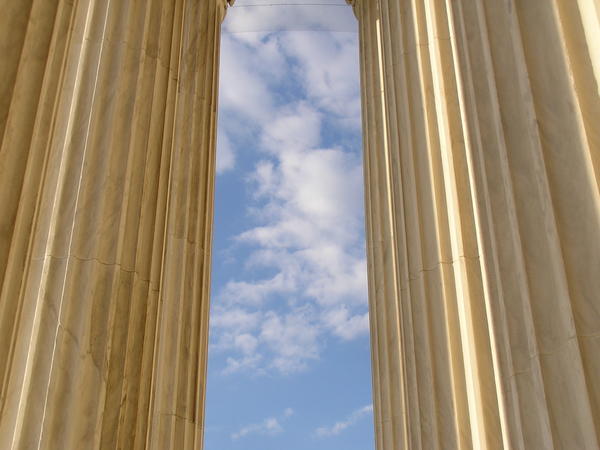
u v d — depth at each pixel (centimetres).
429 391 1206
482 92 988
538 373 714
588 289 690
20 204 903
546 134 768
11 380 1012
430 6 1546
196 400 1689
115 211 1184
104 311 1100
